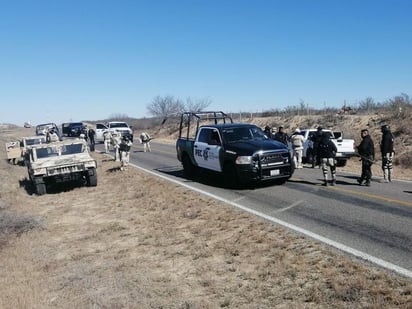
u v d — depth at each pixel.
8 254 9.42
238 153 13.84
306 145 21.36
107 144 32.25
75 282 7.38
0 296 7.01
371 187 13.70
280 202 11.77
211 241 8.77
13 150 28.58
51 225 11.71
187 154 17.20
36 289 7.21
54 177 16.77
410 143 24.08
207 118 17.88
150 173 19.25
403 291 5.66
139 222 10.98
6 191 16.36
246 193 13.30
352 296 5.63
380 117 29.98
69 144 18.14
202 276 7.04
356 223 9.23
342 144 20.38
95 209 13.22
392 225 8.92
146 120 92.44
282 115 45.25
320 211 10.50
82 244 9.75
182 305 6.05
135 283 7.06
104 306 6.25
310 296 5.81
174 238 9.25
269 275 6.72
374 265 6.70
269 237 8.55
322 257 7.22
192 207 11.79
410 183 14.52
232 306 5.88
